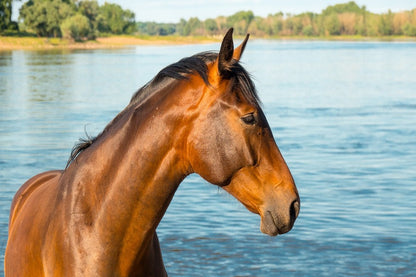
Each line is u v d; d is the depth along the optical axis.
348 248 8.90
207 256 8.59
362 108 26.41
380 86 37.59
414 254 8.66
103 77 46.22
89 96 32.16
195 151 3.28
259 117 3.25
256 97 3.30
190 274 7.91
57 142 17.52
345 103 28.36
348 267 8.14
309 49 109.12
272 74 48.59
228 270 8.09
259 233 9.65
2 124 21.31
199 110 3.28
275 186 3.26
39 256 3.70
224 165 3.24
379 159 15.19
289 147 16.89
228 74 3.29
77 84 40.31
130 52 100.88
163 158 3.40
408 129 20.33
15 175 13.15
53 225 3.64
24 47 124.81
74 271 3.47
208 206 11.18
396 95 32.12
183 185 12.84
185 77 3.38
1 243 8.88
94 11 166.62
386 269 8.12
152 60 71.25
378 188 12.30
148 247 3.61
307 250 8.87
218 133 3.23
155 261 3.74
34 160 14.84
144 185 3.44
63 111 25.34
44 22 136.88
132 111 3.58
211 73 3.35
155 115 3.42
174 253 8.70
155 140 3.40
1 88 37.22
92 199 3.55
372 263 8.34
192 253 8.70
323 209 10.85
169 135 3.36
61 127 20.53
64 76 47.44
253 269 8.09
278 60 70.19
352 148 16.70
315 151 16.27
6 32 136.25
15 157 15.23
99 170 3.58
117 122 3.70
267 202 3.26
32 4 139.75
